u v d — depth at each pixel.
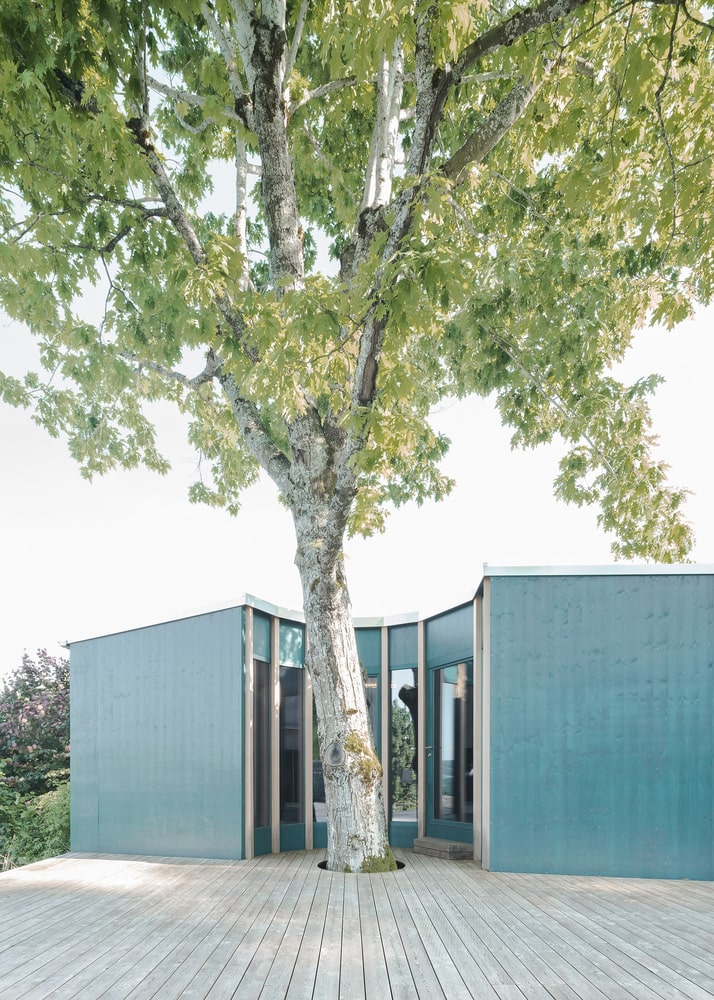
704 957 4.77
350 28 6.32
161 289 11.05
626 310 10.24
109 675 9.98
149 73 9.80
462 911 6.01
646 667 7.70
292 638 10.35
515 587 7.90
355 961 4.73
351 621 8.84
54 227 9.51
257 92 8.77
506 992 4.17
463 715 9.42
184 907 6.20
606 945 5.04
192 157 12.11
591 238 11.14
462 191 11.33
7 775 16.12
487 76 9.25
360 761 8.31
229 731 9.05
